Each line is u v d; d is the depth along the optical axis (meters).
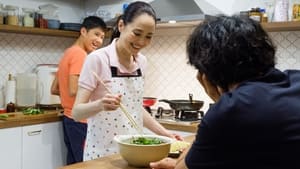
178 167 1.12
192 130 2.90
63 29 3.77
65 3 4.11
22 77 3.45
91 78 1.82
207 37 1.03
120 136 1.62
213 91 1.10
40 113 3.26
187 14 3.02
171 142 1.55
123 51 1.90
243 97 0.95
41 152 3.20
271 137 0.91
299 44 3.00
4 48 3.50
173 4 3.21
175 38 3.60
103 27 3.22
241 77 1.01
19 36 3.62
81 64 2.94
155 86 3.76
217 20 1.06
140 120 1.99
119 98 1.68
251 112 0.92
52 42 3.95
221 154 0.95
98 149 1.89
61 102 3.21
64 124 3.18
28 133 3.09
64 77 3.07
